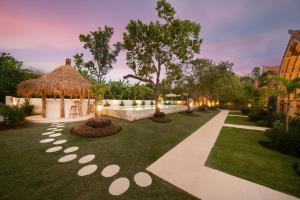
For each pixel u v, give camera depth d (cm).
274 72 1847
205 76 1930
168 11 1117
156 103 1316
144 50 1203
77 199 305
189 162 492
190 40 1164
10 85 1494
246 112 2217
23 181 359
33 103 1346
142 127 966
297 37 1030
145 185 357
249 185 365
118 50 1399
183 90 1964
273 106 1513
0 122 829
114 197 313
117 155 529
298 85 704
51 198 306
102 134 726
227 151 614
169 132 916
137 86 2953
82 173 404
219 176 405
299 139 592
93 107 1449
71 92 1128
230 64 2606
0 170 399
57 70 1173
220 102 3750
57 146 580
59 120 1018
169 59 1266
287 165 493
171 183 367
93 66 1366
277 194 333
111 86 2461
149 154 554
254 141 783
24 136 671
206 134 914
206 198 313
